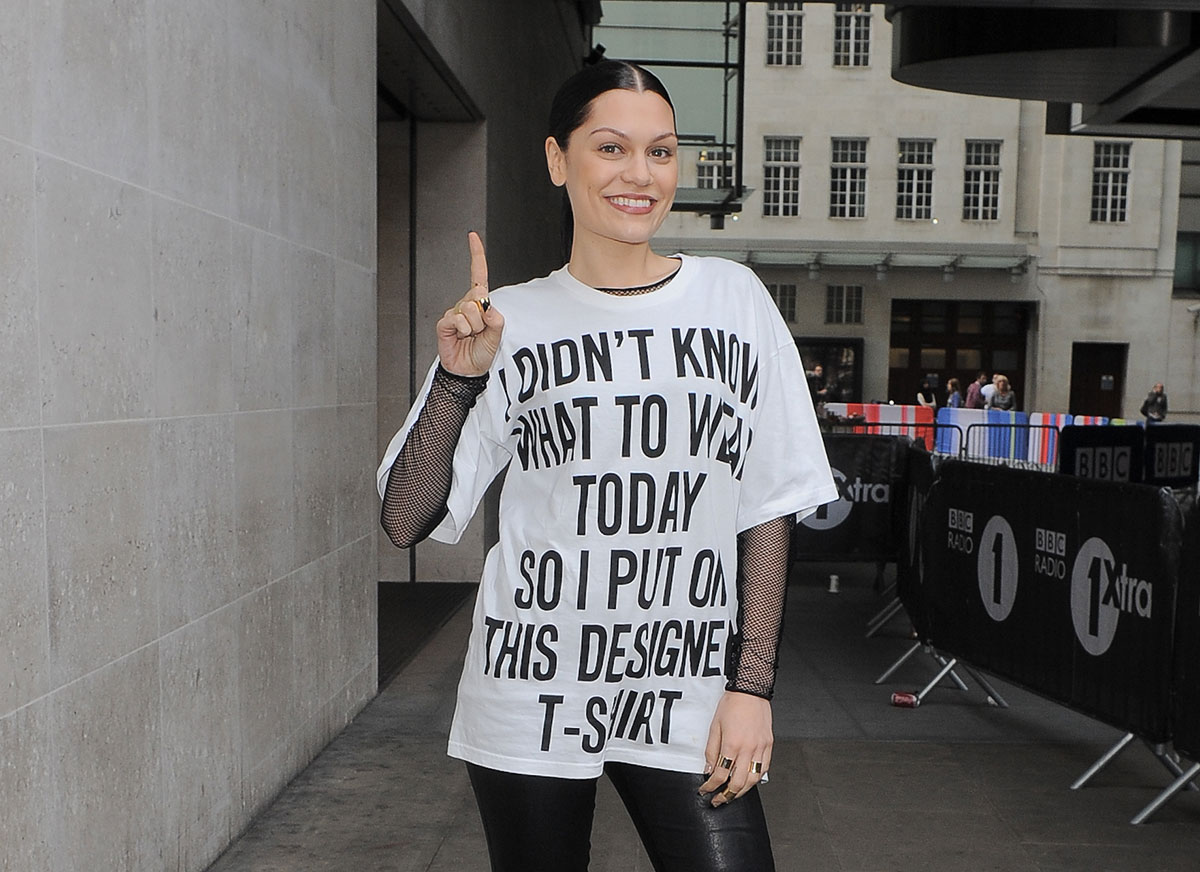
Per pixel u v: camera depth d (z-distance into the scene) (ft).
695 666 5.23
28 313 7.43
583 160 5.14
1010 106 96.73
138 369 9.01
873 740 14.89
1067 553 13.71
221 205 10.71
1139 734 12.43
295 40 12.81
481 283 4.98
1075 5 26.53
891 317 99.25
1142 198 96.07
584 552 5.15
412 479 5.30
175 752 9.75
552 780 5.28
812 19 98.17
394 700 16.47
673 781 5.24
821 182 98.99
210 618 10.50
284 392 12.53
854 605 24.97
